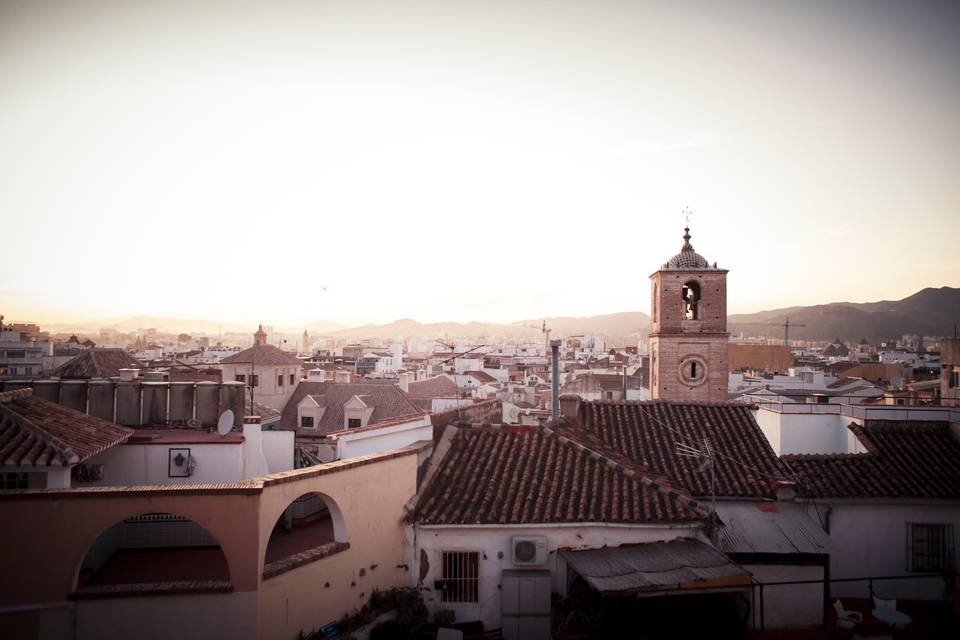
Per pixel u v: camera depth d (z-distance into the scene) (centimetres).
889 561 2141
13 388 2156
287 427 5672
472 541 1844
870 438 2467
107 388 2195
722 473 2242
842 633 1814
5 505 1397
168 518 1848
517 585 1786
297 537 1984
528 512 1856
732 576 1656
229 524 1455
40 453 1576
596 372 9781
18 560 1395
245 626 1439
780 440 2833
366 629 1686
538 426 2252
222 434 2073
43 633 1392
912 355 9738
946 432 2489
